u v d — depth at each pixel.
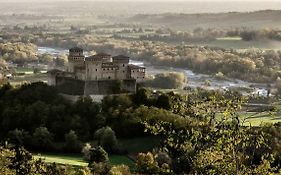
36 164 151.12
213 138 79.88
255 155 108.75
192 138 79.81
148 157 183.12
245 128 80.44
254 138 81.19
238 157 79.69
